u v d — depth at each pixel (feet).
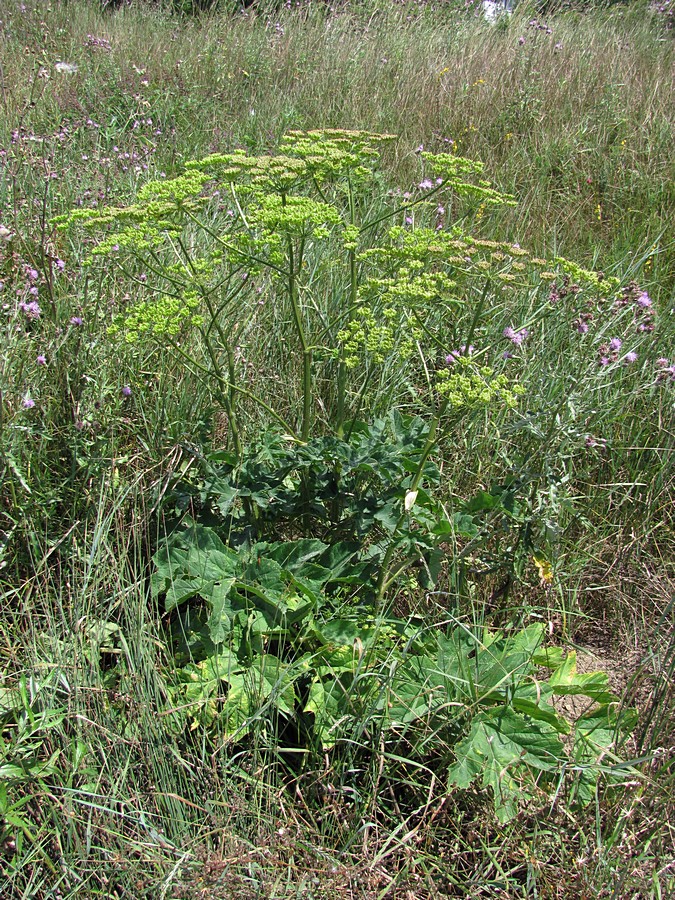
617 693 9.39
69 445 9.69
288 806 7.66
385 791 7.93
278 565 8.66
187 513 9.55
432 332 10.86
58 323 10.44
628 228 17.69
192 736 8.00
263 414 11.48
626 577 11.00
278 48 28.09
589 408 10.56
